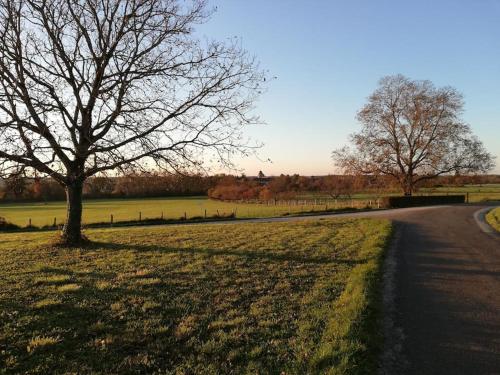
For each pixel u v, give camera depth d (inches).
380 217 1077.1
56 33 522.9
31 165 476.4
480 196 2591.0
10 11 480.1
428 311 276.8
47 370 189.6
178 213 2042.3
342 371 180.2
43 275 370.6
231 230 764.6
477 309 281.3
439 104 1991.9
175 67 541.0
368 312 263.3
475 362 198.2
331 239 614.5
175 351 209.8
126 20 531.5
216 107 550.0
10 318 253.0
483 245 568.1
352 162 2079.2
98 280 351.9
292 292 317.1
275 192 3107.8
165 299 296.8
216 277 364.8
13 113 465.4
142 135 533.3
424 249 534.9
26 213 2246.6
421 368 191.8
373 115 2062.0
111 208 2615.7
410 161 2058.3
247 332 231.8
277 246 541.6
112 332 234.1
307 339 220.4
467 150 2023.9
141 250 515.5
